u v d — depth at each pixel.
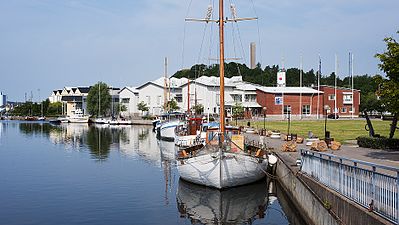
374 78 22.12
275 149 32.97
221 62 25.47
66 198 23.91
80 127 108.75
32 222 19.02
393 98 20.91
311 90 99.62
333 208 14.37
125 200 23.33
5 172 33.47
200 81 102.44
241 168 24.30
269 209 21.78
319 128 58.53
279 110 96.19
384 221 10.52
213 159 23.70
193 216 20.17
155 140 65.56
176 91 115.56
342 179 14.07
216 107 100.69
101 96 133.00
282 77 99.38
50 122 143.62
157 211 21.06
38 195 24.70
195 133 45.62
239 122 79.06
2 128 104.69
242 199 23.97
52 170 34.66
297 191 20.50
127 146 55.84
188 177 26.28
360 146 31.66
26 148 53.81
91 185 27.88
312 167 18.36
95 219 19.50
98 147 54.69
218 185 24.02
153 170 34.66
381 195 11.09
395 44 21.47
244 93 102.44
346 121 78.44
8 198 23.91
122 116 127.69
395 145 28.88
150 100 121.19
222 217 20.17
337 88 99.31
